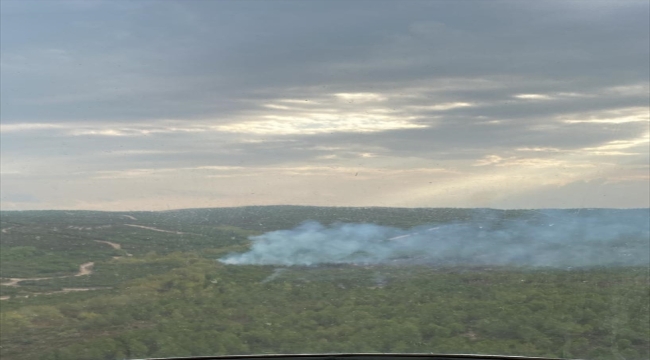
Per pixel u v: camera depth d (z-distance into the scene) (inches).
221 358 240.1
